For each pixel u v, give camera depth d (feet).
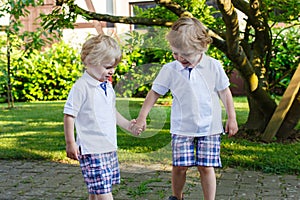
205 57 10.74
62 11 16.17
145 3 35.65
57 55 35.01
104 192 9.62
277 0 18.07
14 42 26.25
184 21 10.30
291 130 18.30
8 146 18.49
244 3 18.53
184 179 11.10
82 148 9.61
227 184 13.37
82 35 36.60
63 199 12.30
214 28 19.15
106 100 9.78
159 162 12.44
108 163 9.74
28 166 15.69
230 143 17.78
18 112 28.60
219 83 10.75
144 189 12.79
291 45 21.44
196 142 10.73
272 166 14.73
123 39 11.75
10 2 16.26
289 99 17.33
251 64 18.67
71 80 35.32
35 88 35.12
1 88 33.68
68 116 9.51
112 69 9.77
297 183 13.41
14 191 13.01
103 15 16.98
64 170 15.15
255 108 19.25
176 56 10.39
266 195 12.41
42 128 22.71
